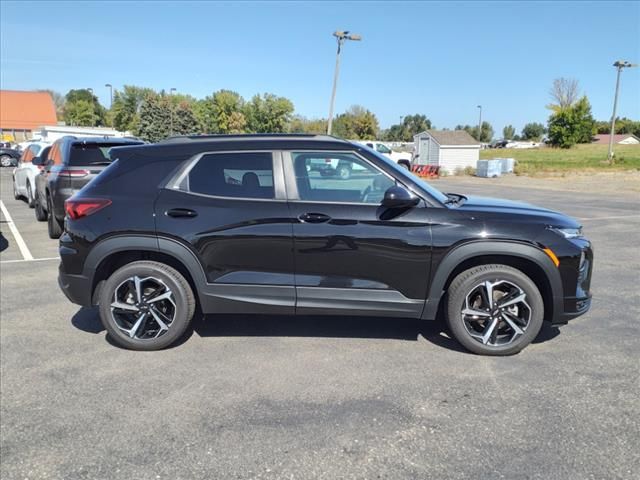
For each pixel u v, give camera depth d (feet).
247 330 15.31
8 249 26.91
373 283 13.15
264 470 8.77
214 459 9.08
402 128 355.97
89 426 10.16
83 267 13.52
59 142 31.09
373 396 11.29
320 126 272.92
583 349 13.83
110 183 13.74
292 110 236.84
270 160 13.41
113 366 12.90
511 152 216.33
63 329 15.48
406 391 11.51
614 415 10.43
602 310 17.19
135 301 13.76
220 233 13.10
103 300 13.64
